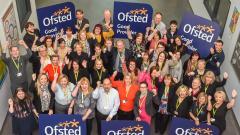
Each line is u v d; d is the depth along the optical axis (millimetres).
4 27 6551
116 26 7723
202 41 7246
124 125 5473
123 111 5859
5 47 6391
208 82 6078
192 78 6422
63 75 5852
